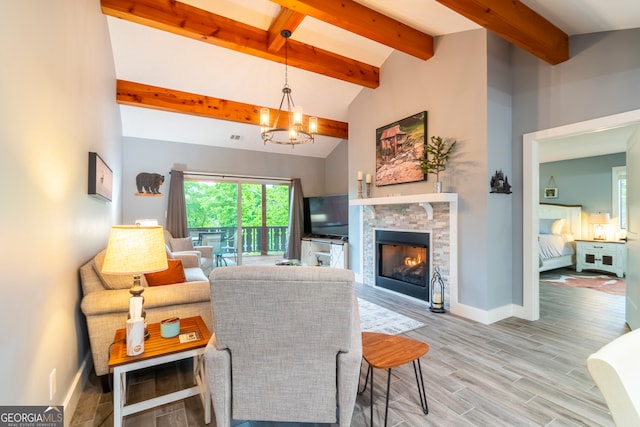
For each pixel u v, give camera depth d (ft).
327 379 4.38
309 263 20.75
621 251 17.88
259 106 16.51
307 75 14.90
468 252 10.90
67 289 5.85
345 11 9.64
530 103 10.51
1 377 3.48
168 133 17.97
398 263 14.40
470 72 10.77
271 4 10.49
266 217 22.24
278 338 4.21
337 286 3.97
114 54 12.05
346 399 4.34
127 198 17.53
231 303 4.06
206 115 15.21
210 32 10.48
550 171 21.59
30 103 4.23
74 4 6.35
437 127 11.94
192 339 5.81
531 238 10.61
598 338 9.19
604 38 8.79
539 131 10.28
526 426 5.43
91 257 7.95
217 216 20.47
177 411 5.90
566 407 5.96
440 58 11.77
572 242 20.10
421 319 10.84
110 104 11.30
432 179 12.16
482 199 10.44
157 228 5.94
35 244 4.40
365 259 16.06
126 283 6.90
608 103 8.71
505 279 10.93
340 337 4.19
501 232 10.77
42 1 4.65
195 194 19.75
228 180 20.59
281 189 22.89
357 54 13.80
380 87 14.78
